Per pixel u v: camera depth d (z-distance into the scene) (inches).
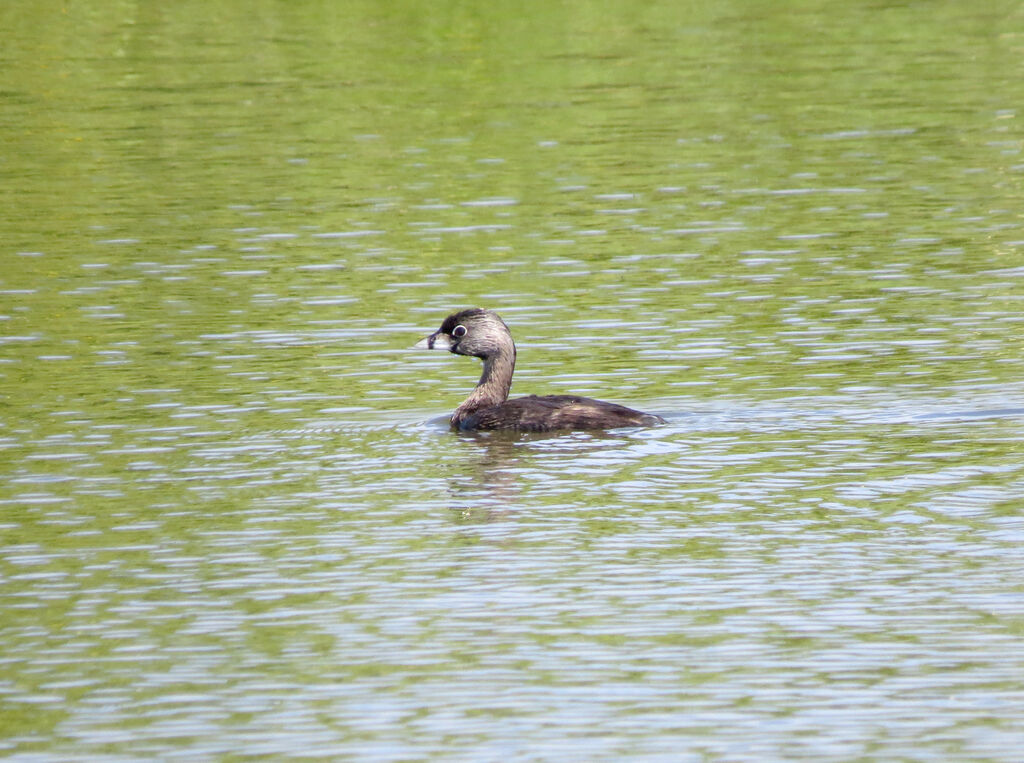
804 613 500.7
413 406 759.7
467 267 1015.0
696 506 598.9
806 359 809.5
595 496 614.5
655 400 748.6
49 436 714.8
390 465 663.8
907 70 1540.4
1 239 1096.8
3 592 536.4
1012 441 664.4
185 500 624.4
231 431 719.7
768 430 693.9
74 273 1015.6
